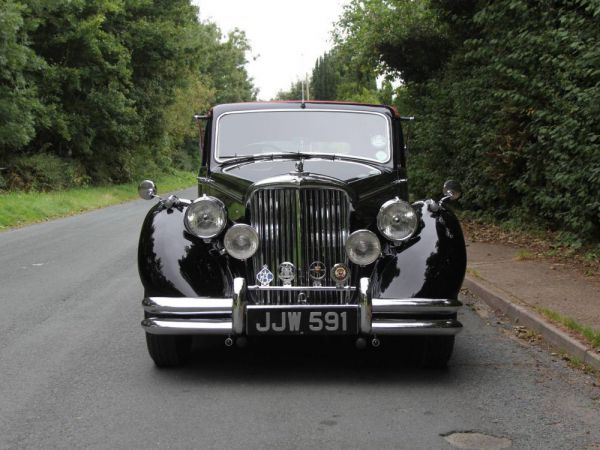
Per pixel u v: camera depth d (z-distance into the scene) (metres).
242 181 5.07
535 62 10.51
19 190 23.64
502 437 3.70
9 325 6.24
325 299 4.57
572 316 6.00
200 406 4.16
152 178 39.50
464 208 14.38
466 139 13.38
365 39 20.80
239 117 5.99
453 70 15.41
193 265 4.57
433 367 4.92
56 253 11.14
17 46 22.02
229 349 5.48
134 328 6.16
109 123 30.11
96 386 4.55
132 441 3.63
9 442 3.63
